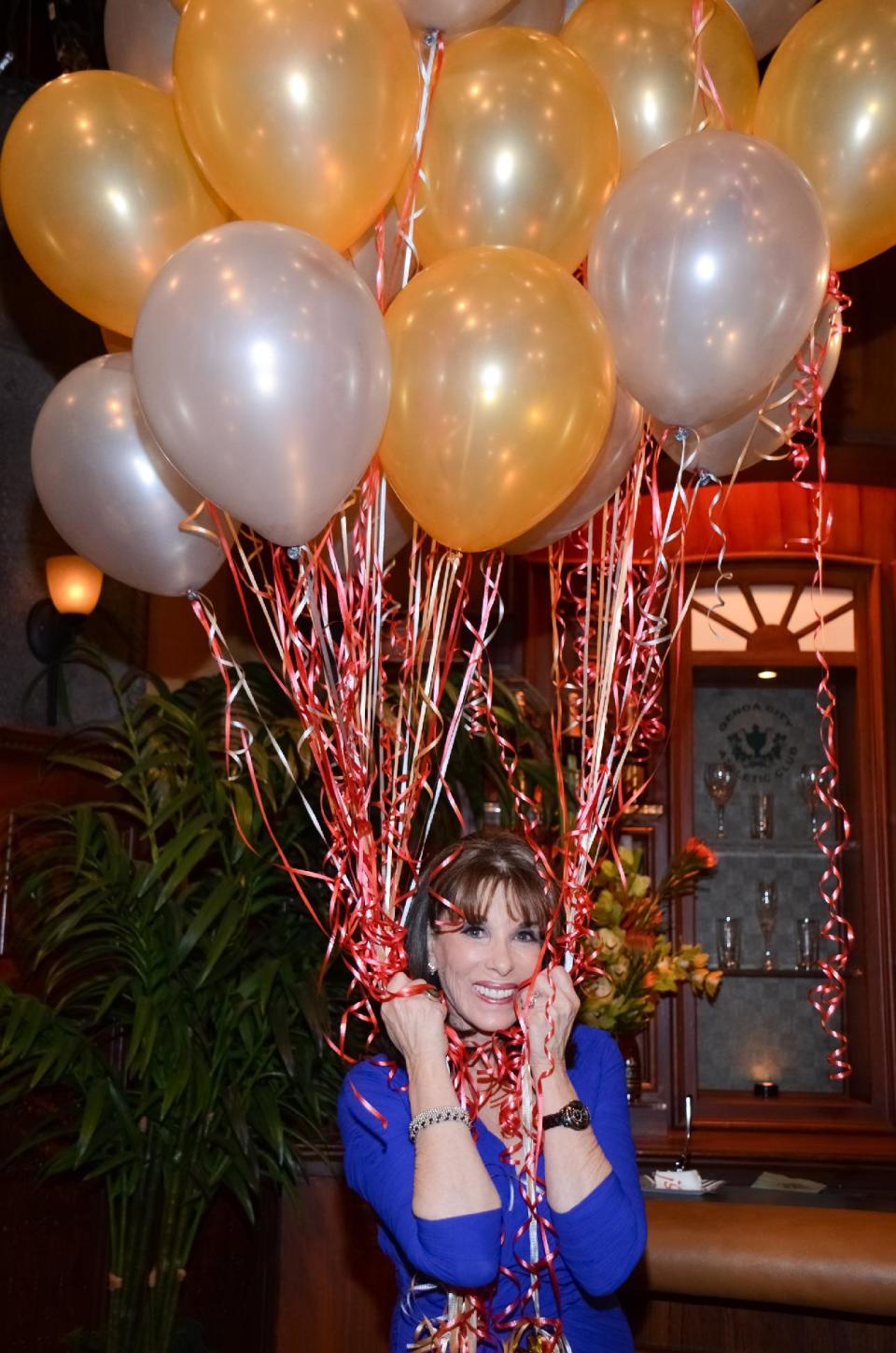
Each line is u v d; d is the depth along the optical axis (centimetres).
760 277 152
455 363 153
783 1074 407
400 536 205
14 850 316
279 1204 321
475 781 326
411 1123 162
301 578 170
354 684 173
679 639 403
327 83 150
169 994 273
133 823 354
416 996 168
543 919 175
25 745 328
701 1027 411
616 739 185
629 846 401
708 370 157
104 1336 278
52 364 362
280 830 288
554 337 154
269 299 143
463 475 156
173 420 148
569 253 174
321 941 294
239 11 152
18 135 173
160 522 181
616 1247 161
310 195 157
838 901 410
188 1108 263
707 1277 236
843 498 406
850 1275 228
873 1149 354
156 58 193
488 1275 156
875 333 350
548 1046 166
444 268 160
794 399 192
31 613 348
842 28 169
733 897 414
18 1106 304
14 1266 299
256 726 313
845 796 413
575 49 187
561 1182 162
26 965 312
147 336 148
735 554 402
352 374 146
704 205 152
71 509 183
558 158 167
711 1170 347
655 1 185
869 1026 386
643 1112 379
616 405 186
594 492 193
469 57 171
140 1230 273
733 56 183
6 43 354
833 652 402
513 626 402
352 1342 303
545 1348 162
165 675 386
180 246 173
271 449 146
